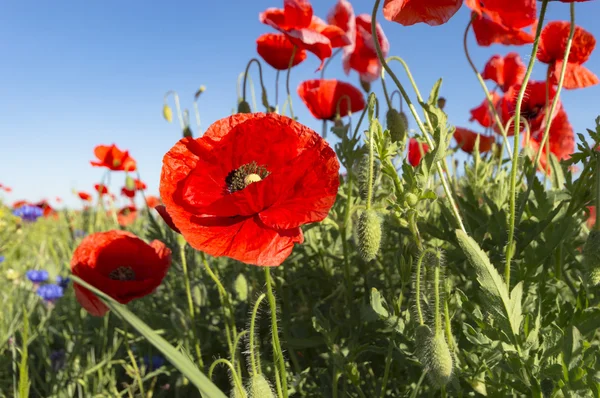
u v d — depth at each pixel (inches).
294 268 16.7
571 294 13.6
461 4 9.5
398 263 11.4
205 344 14.8
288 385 11.9
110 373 16.1
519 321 8.3
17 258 33.9
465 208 12.5
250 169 8.2
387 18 8.8
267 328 14.8
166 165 8.0
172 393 15.6
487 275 8.0
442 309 9.6
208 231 7.6
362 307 10.8
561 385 8.0
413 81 9.5
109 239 13.0
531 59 8.7
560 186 13.6
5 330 17.3
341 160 12.3
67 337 16.8
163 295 18.1
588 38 14.1
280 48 17.3
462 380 10.5
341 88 17.6
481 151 18.8
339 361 11.0
